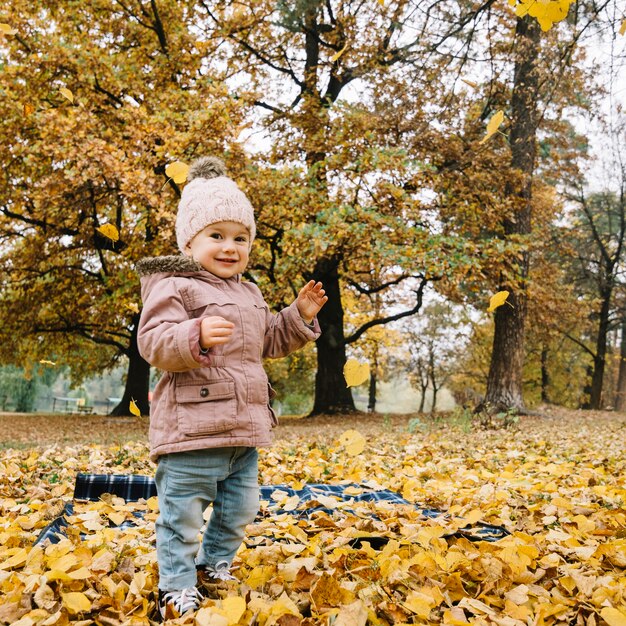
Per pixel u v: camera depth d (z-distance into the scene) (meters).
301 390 31.36
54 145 9.47
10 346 17.02
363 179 12.13
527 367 28.20
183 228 2.24
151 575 2.18
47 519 3.02
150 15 13.55
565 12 2.53
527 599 2.04
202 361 1.88
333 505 3.34
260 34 14.30
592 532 2.93
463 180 13.45
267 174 11.66
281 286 12.83
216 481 2.03
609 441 7.72
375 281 17.67
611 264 24.77
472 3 7.75
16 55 11.45
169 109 10.94
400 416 15.15
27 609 1.81
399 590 2.09
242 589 2.05
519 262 12.98
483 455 6.11
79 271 15.70
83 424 13.77
